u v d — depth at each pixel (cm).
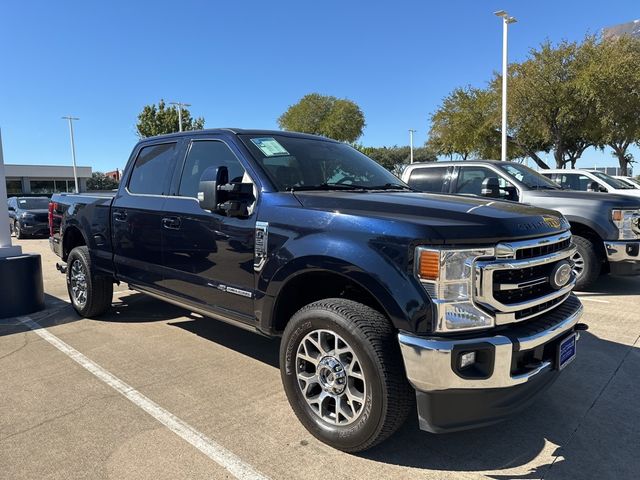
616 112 2220
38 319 577
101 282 547
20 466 282
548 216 308
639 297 669
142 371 418
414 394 274
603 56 2197
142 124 4203
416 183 872
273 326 333
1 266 570
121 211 482
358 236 280
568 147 3152
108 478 271
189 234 397
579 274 691
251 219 345
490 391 261
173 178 437
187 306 411
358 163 436
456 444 305
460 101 2939
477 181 806
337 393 291
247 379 401
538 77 2291
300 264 304
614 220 667
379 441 278
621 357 446
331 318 283
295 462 285
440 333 255
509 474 276
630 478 273
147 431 320
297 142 418
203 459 288
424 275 255
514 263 266
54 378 404
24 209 1745
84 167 5834
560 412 347
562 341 288
